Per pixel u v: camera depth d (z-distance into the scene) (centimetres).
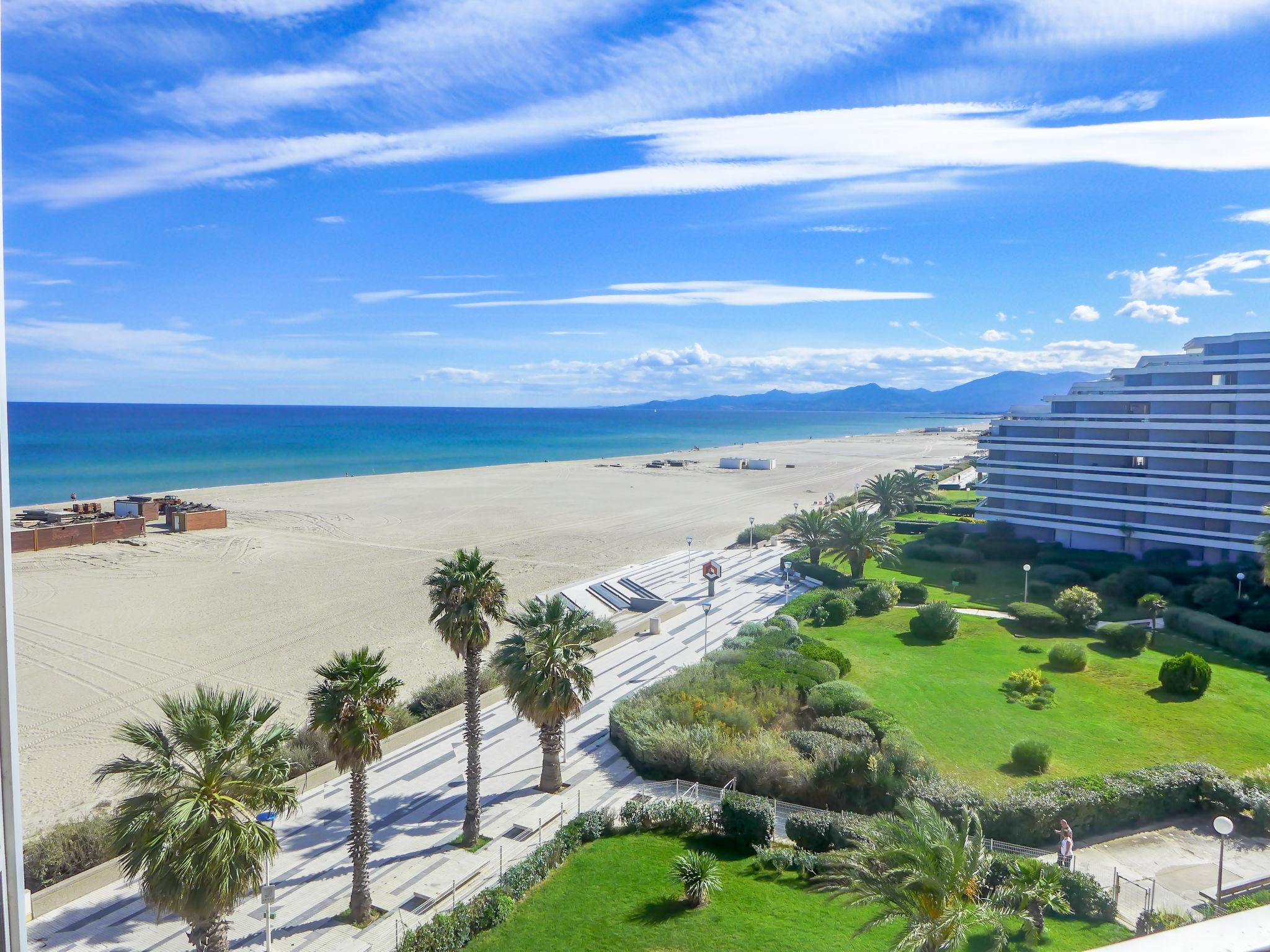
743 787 3666
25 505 13275
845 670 5050
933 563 8431
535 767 3953
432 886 2966
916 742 3869
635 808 3369
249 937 2680
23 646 5681
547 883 2947
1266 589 6212
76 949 2622
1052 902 2583
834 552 8712
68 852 3017
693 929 2631
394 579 7794
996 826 3122
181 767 2072
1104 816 3191
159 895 1994
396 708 4456
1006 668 5169
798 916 2695
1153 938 400
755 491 14962
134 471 18200
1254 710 4419
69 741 4175
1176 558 7306
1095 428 8275
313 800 3631
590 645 3644
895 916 2109
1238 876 2883
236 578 7812
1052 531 8506
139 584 7531
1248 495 7144
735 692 4425
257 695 4653
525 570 8300
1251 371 7288
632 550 9456
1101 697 4641
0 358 420
